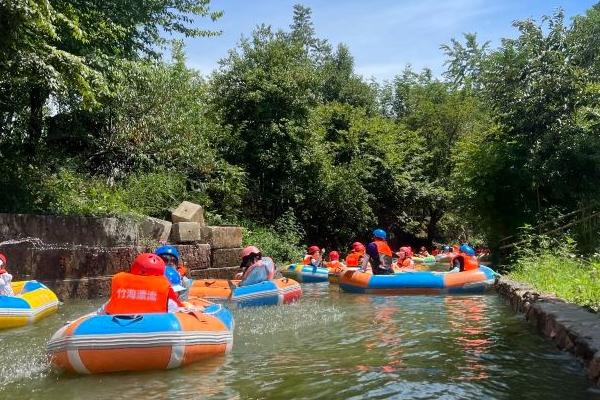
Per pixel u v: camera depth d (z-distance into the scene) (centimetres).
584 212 1518
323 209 2534
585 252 1348
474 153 1873
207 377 511
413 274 1224
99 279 1173
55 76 1073
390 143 2883
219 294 1046
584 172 1645
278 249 2012
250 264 1070
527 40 1795
